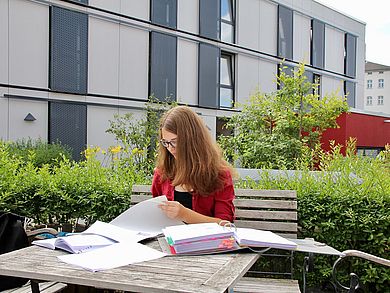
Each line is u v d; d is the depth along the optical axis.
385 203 3.88
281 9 19.50
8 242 3.35
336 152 5.46
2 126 11.03
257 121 9.30
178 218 2.87
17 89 11.30
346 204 3.93
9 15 11.16
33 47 11.62
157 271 2.08
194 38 15.70
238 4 17.48
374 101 65.19
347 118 13.69
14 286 3.20
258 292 3.04
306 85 9.62
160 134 3.20
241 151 8.48
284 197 3.74
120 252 2.37
